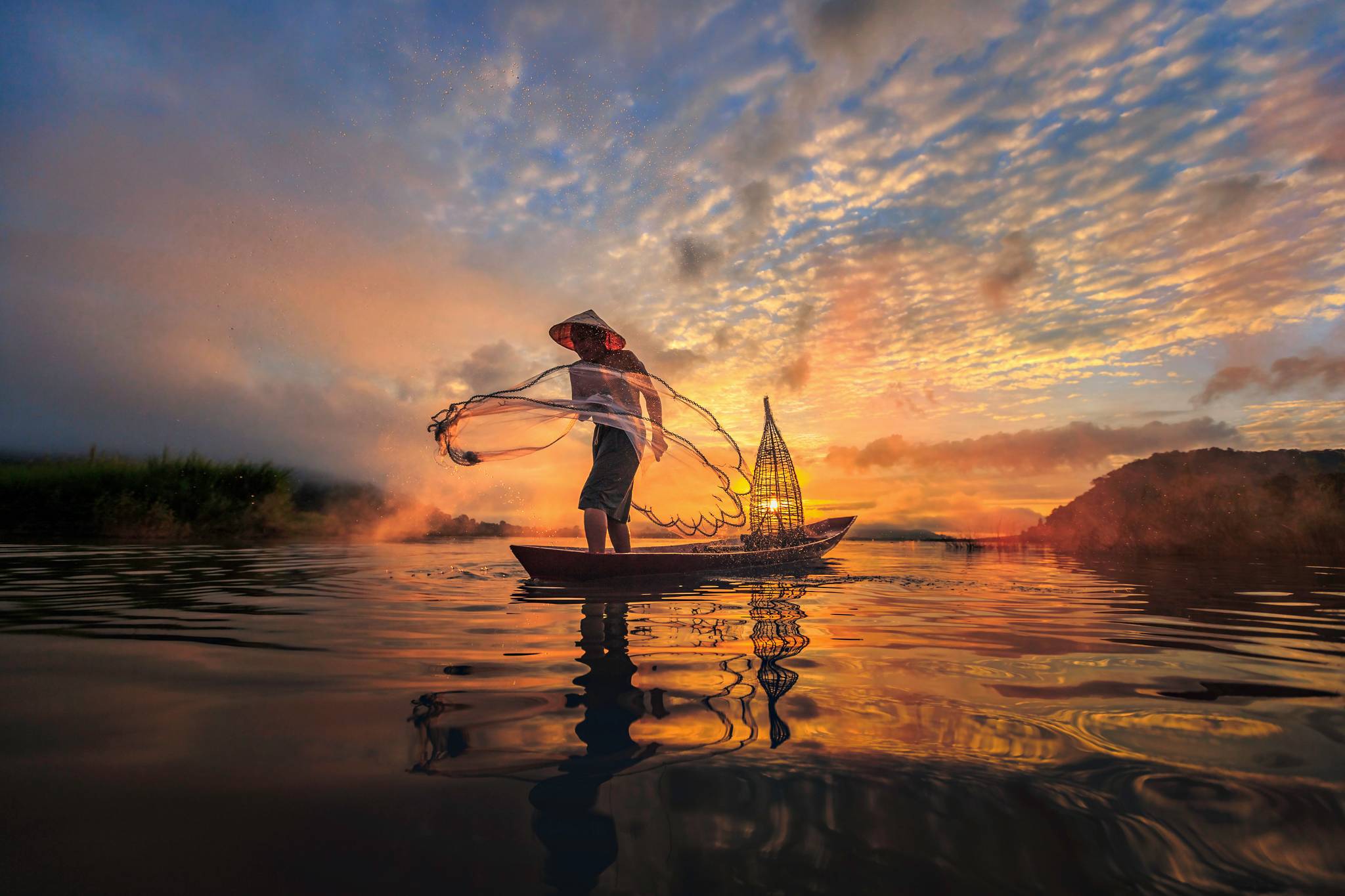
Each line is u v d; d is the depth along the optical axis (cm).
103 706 124
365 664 162
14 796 85
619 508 423
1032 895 65
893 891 65
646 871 69
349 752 102
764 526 564
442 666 161
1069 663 169
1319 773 96
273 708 125
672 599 302
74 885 65
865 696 135
